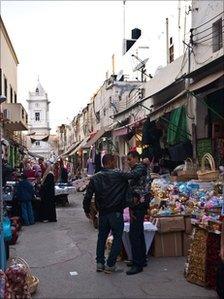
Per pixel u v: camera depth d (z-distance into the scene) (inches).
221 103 474.3
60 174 988.6
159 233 315.9
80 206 713.0
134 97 855.1
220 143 476.7
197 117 511.2
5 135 879.1
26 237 420.5
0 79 858.1
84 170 1376.7
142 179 285.7
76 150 1438.2
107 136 1050.7
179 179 454.3
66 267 297.1
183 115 502.9
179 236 319.9
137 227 280.1
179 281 256.7
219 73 379.6
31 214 507.8
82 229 461.7
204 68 399.2
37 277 273.0
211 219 247.6
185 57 580.4
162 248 317.1
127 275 272.5
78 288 248.8
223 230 216.4
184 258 312.5
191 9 561.6
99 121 1309.1
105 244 291.4
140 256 279.6
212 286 238.8
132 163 291.7
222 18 486.6
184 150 519.5
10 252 348.5
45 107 3006.9
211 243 240.1
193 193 369.4
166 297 228.7
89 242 384.2
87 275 275.7
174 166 552.7
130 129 692.1
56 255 336.2
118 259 311.6
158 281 257.8
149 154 555.8
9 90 1003.3
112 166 288.0
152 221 324.8
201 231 248.5
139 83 927.7
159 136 556.7
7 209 483.5
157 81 698.2
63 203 716.7
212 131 494.9
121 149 928.9
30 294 228.2
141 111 776.9
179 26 639.1
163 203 341.1
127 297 230.7
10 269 216.7
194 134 514.0
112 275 273.7
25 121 896.3
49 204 524.7
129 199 279.6
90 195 285.3
